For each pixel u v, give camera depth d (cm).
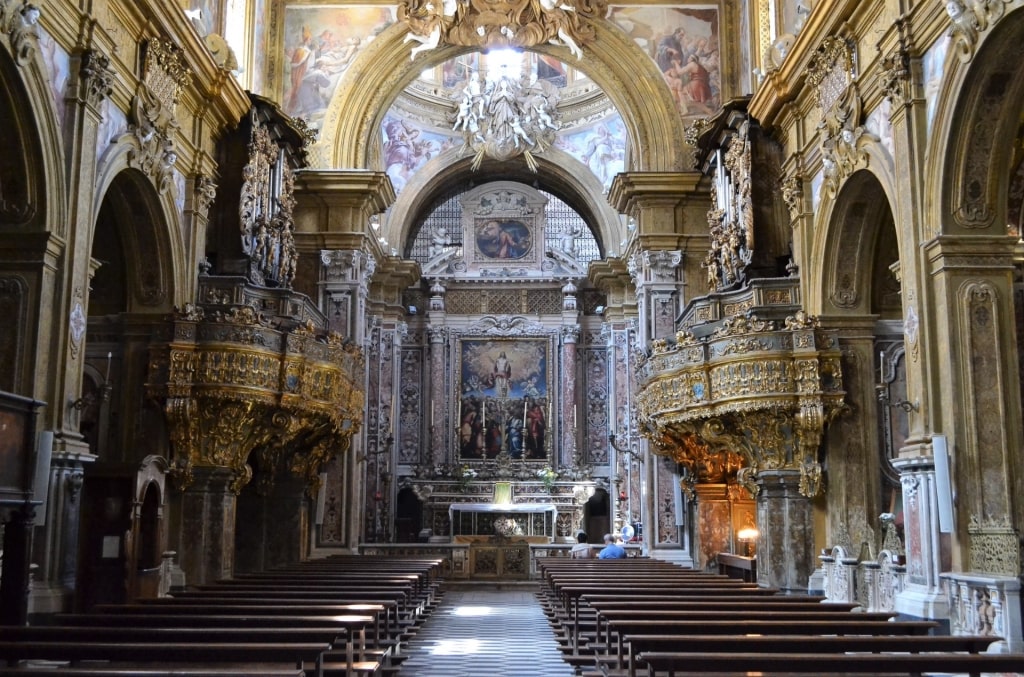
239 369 1454
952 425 1045
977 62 1002
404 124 2978
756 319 1520
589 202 3008
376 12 2112
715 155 1873
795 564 1458
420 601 1483
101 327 1488
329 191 2055
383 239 2850
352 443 2078
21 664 830
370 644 997
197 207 1580
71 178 1122
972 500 1028
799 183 1569
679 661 550
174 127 1460
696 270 2042
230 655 584
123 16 1278
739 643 636
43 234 1074
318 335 1680
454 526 2809
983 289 1067
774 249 1692
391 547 2219
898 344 1494
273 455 1691
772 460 1488
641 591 1085
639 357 2025
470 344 3147
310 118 2083
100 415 1459
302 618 762
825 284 1502
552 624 1410
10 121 1037
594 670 970
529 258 3188
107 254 1516
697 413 1557
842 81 1380
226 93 1620
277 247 1797
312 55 2100
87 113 1147
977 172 1073
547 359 3128
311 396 1569
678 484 2052
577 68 2147
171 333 1457
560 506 2850
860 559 1348
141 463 1182
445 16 2059
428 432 3088
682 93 2075
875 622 751
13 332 1062
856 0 1282
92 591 1142
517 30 2086
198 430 1456
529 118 2966
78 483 1112
